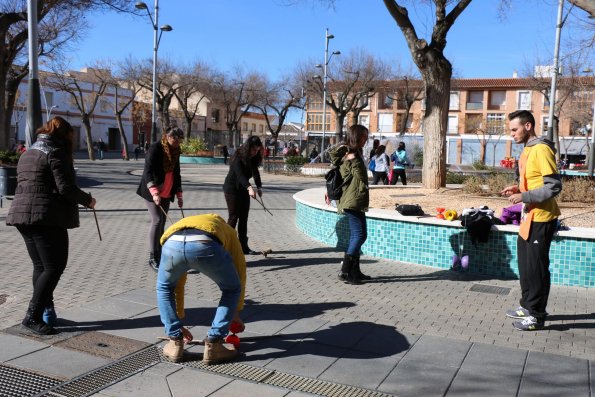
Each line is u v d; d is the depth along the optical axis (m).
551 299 5.77
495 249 6.74
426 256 7.24
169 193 6.72
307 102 48.25
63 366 3.78
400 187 12.09
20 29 22.31
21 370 3.70
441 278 6.59
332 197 6.32
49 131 4.28
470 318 5.05
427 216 7.54
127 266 6.80
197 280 6.17
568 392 3.53
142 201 14.26
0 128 18.34
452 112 65.44
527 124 4.77
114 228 9.80
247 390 3.51
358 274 6.25
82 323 4.64
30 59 11.49
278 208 13.62
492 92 63.88
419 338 4.46
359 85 43.19
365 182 6.18
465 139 63.34
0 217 10.70
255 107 54.47
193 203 13.94
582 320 5.06
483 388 3.57
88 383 3.55
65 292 5.54
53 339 4.25
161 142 6.52
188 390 3.49
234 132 52.91
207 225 3.73
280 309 5.20
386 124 66.00
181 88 50.19
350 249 6.22
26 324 4.36
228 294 3.88
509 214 6.93
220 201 14.63
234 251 4.04
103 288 5.73
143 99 61.16
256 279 6.37
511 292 6.00
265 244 8.54
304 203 9.46
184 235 3.67
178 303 4.14
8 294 5.42
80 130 58.34
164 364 3.88
